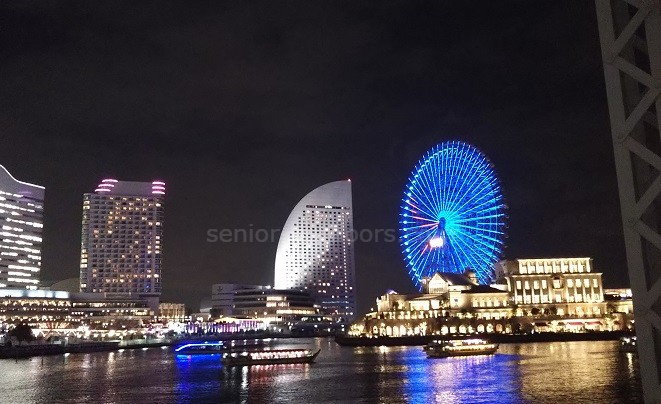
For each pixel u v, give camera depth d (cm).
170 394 9825
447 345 16912
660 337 1152
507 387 9444
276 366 14812
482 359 15275
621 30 1259
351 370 13300
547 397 8244
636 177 1209
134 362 17925
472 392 9038
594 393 8444
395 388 9850
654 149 1260
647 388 1152
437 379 10950
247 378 12094
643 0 1205
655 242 1156
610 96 1247
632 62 1257
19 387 11119
